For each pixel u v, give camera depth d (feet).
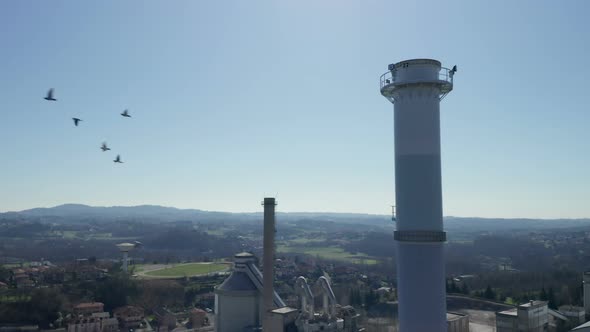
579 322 405.59
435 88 173.37
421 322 169.58
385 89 182.39
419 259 171.22
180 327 581.53
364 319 407.44
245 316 437.17
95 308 608.60
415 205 171.83
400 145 175.83
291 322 359.46
